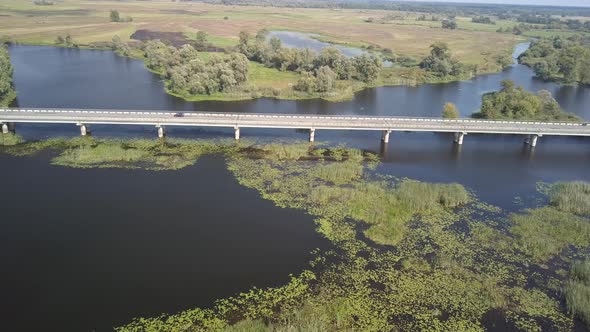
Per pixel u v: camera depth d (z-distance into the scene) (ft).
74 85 428.56
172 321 139.95
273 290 155.12
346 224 198.18
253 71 502.38
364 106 404.16
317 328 135.64
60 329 136.36
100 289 153.48
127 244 178.50
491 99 367.25
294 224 196.85
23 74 461.37
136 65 538.06
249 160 264.31
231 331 133.59
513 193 238.07
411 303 150.61
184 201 213.25
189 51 474.49
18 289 152.56
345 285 158.61
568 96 470.39
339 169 249.55
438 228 197.88
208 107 378.32
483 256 177.99
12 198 210.18
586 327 141.79
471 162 279.49
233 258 171.83
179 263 167.94
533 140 305.53
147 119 286.46
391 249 180.96
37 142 277.23
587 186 241.35
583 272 162.81
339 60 490.08
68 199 211.41
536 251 179.93
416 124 300.20
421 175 256.11
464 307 149.48
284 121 296.51
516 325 142.20
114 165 250.37
